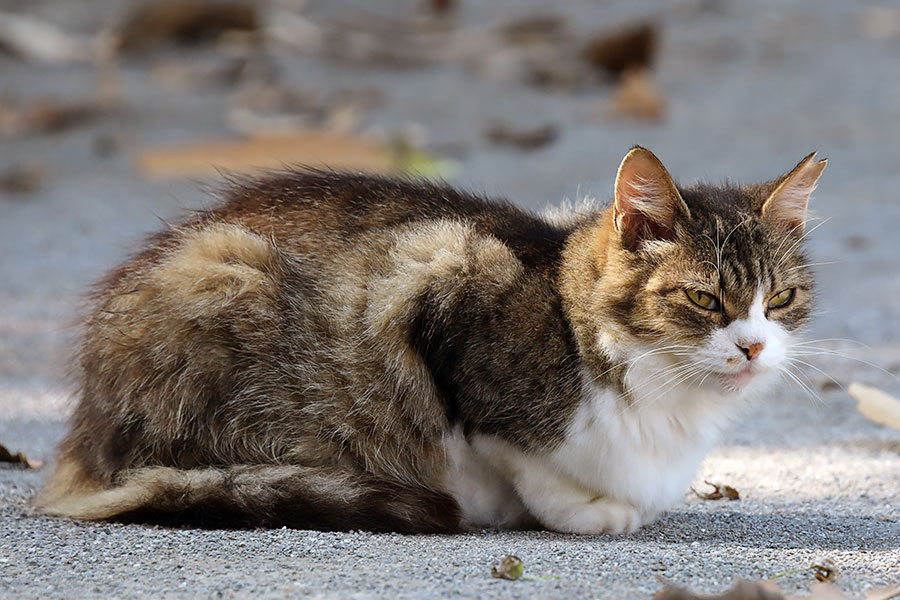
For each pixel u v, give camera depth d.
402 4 36.00
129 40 31.25
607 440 9.24
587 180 22.66
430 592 7.19
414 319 9.38
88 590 7.38
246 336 9.30
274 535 8.64
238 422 9.31
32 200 22.88
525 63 31.00
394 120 26.89
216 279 9.36
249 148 23.75
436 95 29.20
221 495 8.97
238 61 30.42
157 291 9.48
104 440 9.48
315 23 33.72
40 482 10.53
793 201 9.77
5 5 34.03
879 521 9.66
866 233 20.72
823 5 38.25
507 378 9.18
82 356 9.99
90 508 9.21
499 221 10.12
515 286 9.36
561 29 33.06
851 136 26.45
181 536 8.61
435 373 9.39
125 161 24.83
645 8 36.91
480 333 9.24
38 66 30.58
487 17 35.22
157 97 28.48
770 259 9.35
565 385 9.17
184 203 21.72
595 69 30.81
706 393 9.45
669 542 9.00
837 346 15.54
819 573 7.59
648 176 9.15
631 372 9.16
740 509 10.13
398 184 10.55
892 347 15.44
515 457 9.37
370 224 9.95
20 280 18.38
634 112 27.56
